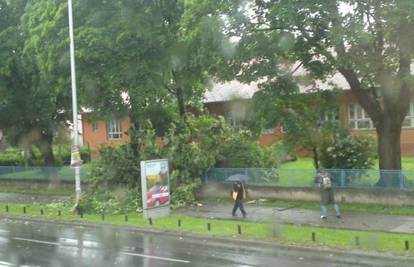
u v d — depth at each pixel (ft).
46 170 104.12
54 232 63.57
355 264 43.98
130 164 83.35
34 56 98.53
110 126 162.20
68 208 79.51
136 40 80.59
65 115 118.32
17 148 136.98
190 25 66.90
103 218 69.77
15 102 110.22
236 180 68.13
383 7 57.11
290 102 72.95
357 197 69.36
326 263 44.50
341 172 70.95
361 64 63.00
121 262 45.75
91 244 55.01
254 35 66.44
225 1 65.16
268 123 72.33
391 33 59.62
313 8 58.18
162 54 81.20
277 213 67.82
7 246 54.49
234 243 54.44
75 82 77.41
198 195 81.97
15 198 95.35
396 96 70.85
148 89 83.51
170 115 95.55
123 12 79.15
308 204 71.82
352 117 122.01
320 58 71.46
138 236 59.77
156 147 84.17
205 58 68.80
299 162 106.11
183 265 44.27
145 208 68.28
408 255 45.88
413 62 69.67
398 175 67.26
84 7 81.30
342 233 55.11
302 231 56.65
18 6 101.81
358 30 57.36
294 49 66.95
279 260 45.91
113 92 88.89
